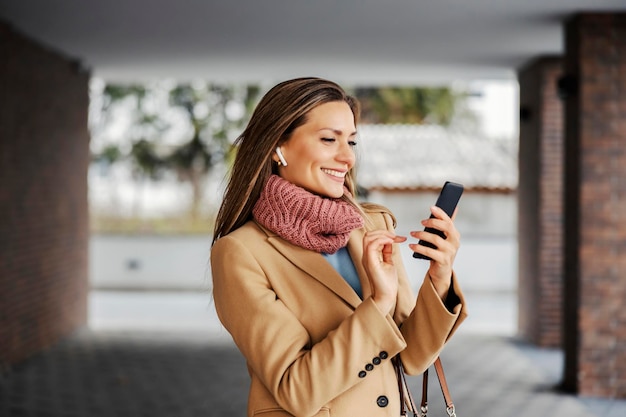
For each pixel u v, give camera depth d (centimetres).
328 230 192
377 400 190
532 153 908
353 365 176
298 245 193
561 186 872
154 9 640
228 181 204
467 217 1752
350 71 977
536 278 895
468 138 1909
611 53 629
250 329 186
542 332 884
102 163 2156
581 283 640
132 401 625
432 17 662
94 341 894
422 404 202
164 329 1020
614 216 633
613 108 629
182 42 785
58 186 862
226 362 793
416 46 800
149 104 2153
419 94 2197
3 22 687
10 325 730
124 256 1678
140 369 752
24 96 751
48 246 836
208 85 2134
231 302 190
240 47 812
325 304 191
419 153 1816
